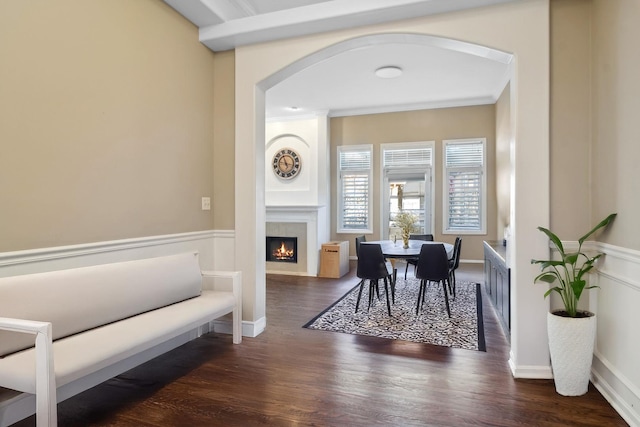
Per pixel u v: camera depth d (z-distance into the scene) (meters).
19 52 2.11
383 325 3.88
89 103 2.53
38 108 2.21
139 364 2.93
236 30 3.39
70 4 2.40
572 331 2.39
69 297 2.18
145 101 2.98
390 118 7.57
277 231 7.06
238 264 3.65
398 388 2.54
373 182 7.71
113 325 2.37
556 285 2.72
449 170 7.31
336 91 6.37
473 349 3.22
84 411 2.25
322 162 7.55
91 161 2.54
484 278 5.78
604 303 2.49
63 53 2.36
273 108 7.35
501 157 6.29
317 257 6.87
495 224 7.04
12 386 1.79
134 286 2.60
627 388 2.17
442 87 6.22
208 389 2.54
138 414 2.22
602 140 2.51
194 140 3.52
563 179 2.72
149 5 3.01
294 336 3.58
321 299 5.02
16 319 1.85
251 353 3.16
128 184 2.83
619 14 2.27
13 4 2.08
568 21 2.72
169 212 3.22
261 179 3.73
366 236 7.79
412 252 4.63
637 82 2.09
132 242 2.85
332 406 2.31
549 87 2.71
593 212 2.64
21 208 2.13
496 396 2.43
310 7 3.14
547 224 2.71
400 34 3.13
